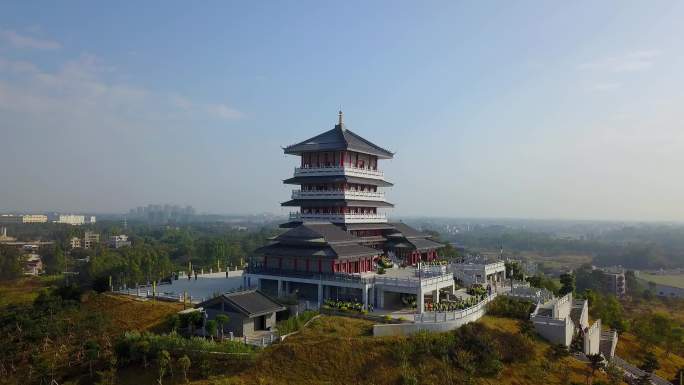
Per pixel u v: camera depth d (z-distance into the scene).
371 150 97.69
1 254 161.75
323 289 75.19
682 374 76.00
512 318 69.19
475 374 53.41
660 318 93.62
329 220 90.19
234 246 187.00
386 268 89.38
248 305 61.41
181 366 52.22
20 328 63.56
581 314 83.25
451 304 70.75
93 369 54.47
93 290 79.38
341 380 50.47
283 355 52.94
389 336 57.28
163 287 85.25
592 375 58.44
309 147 93.12
